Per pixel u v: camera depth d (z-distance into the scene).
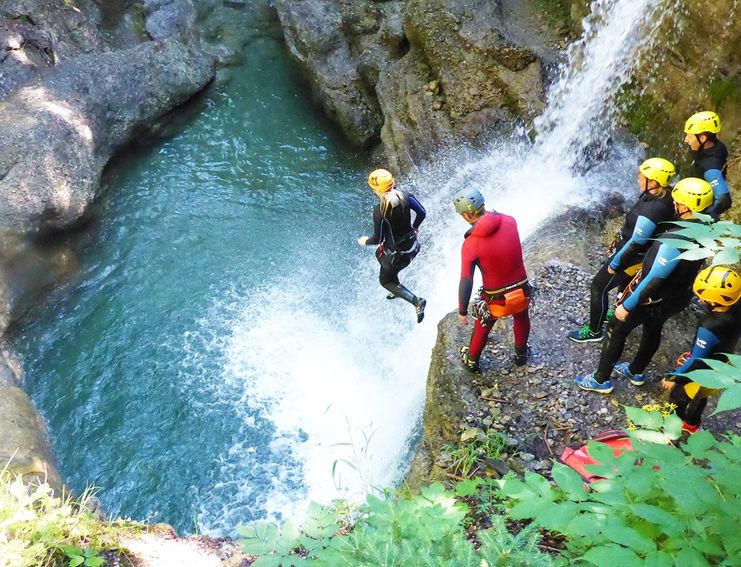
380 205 5.73
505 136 8.73
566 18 8.70
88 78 9.31
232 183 9.62
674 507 2.29
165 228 8.88
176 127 10.33
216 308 7.90
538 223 7.32
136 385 7.07
